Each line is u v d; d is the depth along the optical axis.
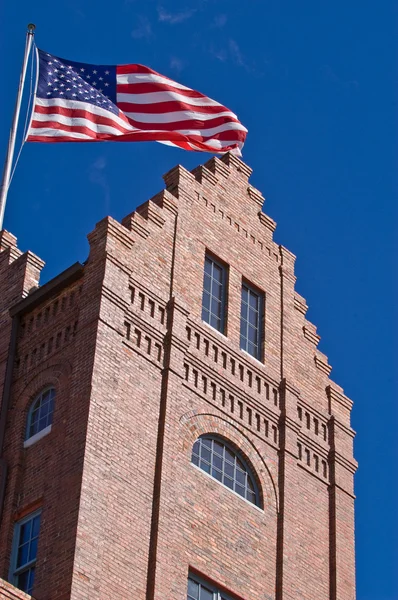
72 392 35.84
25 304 39.25
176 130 42.16
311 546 38.97
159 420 36.59
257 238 43.50
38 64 42.09
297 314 43.38
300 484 39.78
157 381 37.19
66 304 38.31
